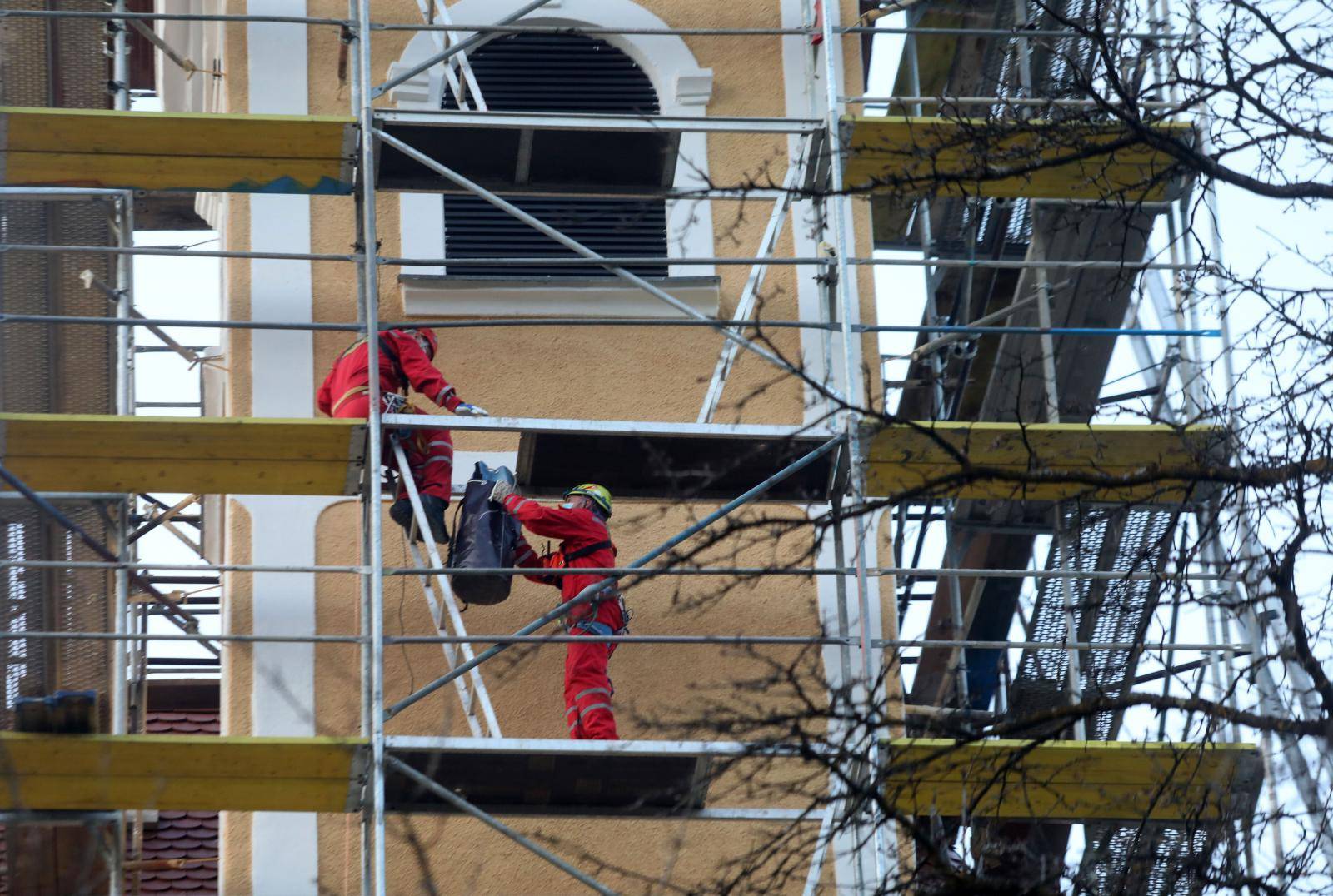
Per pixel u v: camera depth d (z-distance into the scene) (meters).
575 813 31.52
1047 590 37.12
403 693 32.78
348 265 35.12
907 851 31.03
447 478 31.72
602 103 37.31
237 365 34.31
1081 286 37.84
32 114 31.72
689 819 30.28
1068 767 30.34
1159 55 34.44
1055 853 33.50
